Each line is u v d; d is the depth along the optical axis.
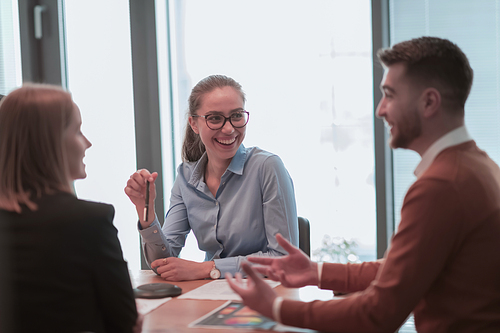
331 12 2.69
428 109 1.00
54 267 0.89
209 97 1.72
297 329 1.00
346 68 2.69
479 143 2.55
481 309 0.93
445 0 2.53
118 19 2.92
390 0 2.59
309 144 2.74
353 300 0.93
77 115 1.04
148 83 2.81
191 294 1.31
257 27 2.77
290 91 2.75
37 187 0.95
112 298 0.96
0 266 0.88
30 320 0.88
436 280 0.97
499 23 2.49
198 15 2.83
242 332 0.98
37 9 2.93
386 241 2.62
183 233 1.89
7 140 0.96
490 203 0.94
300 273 1.21
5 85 2.99
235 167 1.76
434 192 0.92
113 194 2.95
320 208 2.74
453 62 0.99
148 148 2.83
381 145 2.60
